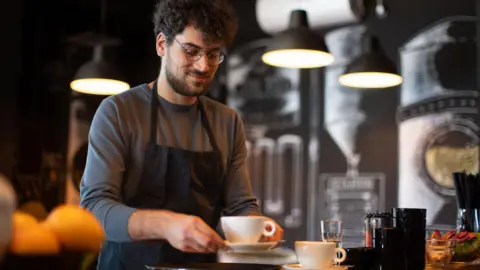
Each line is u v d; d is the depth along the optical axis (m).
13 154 5.18
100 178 2.00
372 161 5.25
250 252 1.73
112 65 4.69
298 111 5.60
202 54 2.08
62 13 5.65
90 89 4.85
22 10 5.34
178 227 1.60
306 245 1.52
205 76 2.13
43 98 5.45
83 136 5.67
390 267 1.63
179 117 2.26
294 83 5.63
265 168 5.73
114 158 2.06
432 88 5.03
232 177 2.39
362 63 4.27
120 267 1.78
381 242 1.65
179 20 2.04
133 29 6.00
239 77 5.86
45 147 5.41
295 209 5.58
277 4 5.68
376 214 1.85
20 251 0.88
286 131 5.64
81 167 5.62
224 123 2.38
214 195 2.30
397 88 5.18
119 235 1.72
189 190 2.21
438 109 4.99
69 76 5.63
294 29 3.99
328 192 5.43
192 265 1.46
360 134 5.32
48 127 5.46
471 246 1.96
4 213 0.82
